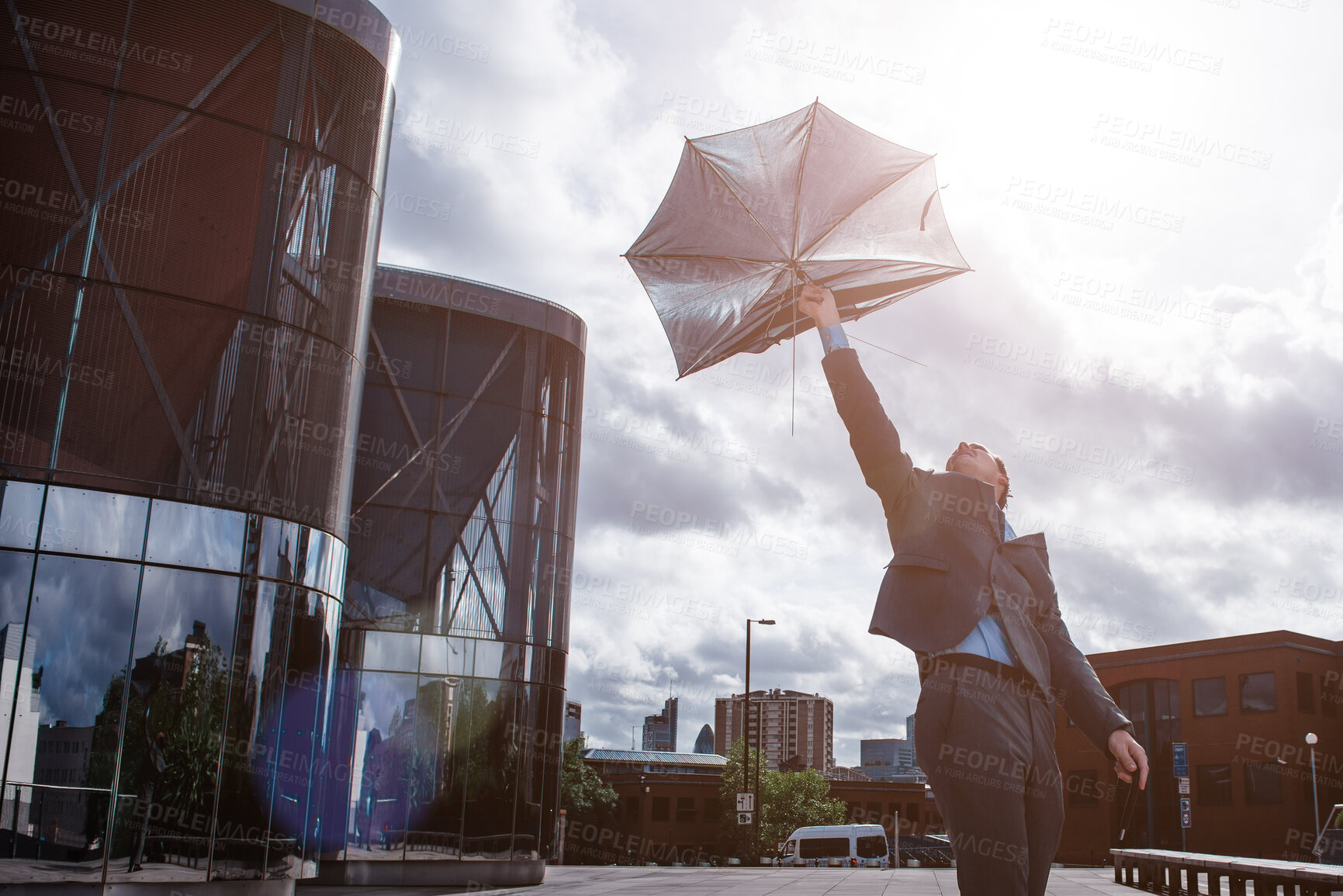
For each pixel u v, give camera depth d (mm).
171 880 13016
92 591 13156
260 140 15148
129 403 13734
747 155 3783
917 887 19594
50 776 12523
